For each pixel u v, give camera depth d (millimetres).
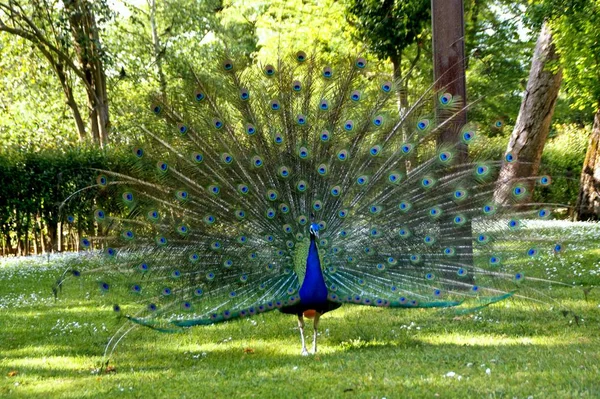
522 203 8312
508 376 6289
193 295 8047
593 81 19578
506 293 7875
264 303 7836
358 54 8906
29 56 30078
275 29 31453
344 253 8250
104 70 28562
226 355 8156
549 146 28125
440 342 8188
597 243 14188
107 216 8328
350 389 6129
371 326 9367
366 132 8742
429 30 24531
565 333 8203
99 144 23031
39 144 30562
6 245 21844
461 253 8227
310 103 8820
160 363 7879
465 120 10289
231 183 8555
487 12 31422
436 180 8500
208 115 8727
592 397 5402
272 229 8359
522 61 33312
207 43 38844
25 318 10891
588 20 17000
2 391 6707
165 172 8531
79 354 8461
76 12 25641
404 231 8297
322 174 8438
